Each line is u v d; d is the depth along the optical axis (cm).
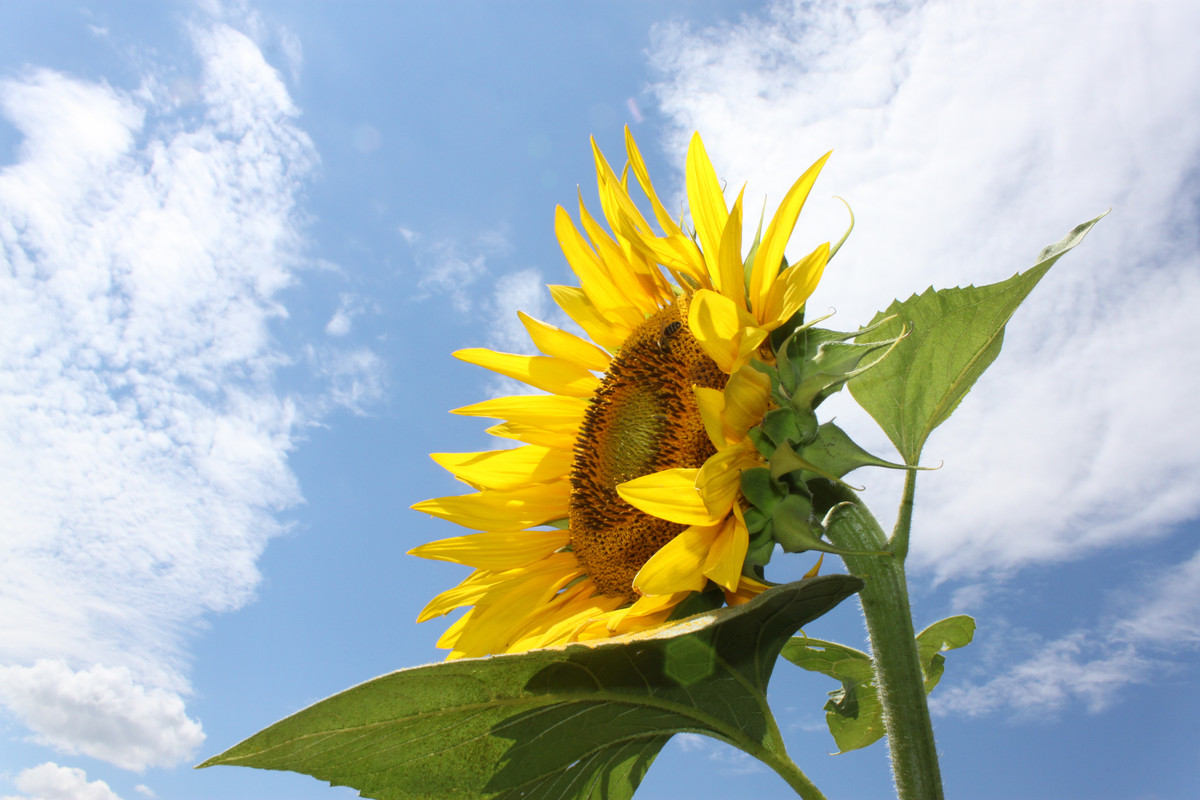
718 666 41
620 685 40
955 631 59
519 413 65
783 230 46
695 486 41
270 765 38
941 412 48
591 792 48
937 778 42
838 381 42
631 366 58
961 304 47
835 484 45
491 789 44
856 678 60
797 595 38
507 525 62
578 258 64
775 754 43
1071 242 44
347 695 36
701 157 50
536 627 57
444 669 36
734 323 44
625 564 55
